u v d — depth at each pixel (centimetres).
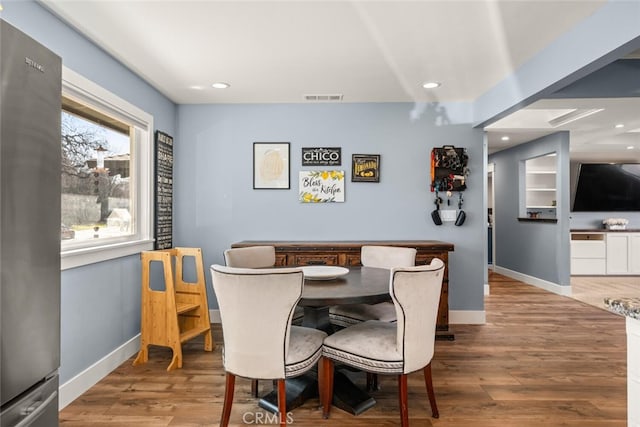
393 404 231
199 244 402
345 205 400
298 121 400
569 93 321
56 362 129
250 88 351
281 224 401
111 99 273
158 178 355
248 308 182
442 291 354
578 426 207
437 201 396
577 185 713
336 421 212
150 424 208
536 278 596
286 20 226
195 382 260
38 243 120
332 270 259
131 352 309
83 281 248
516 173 657
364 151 399
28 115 115
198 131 401
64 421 211
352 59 284
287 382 245
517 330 377
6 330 106
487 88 352
